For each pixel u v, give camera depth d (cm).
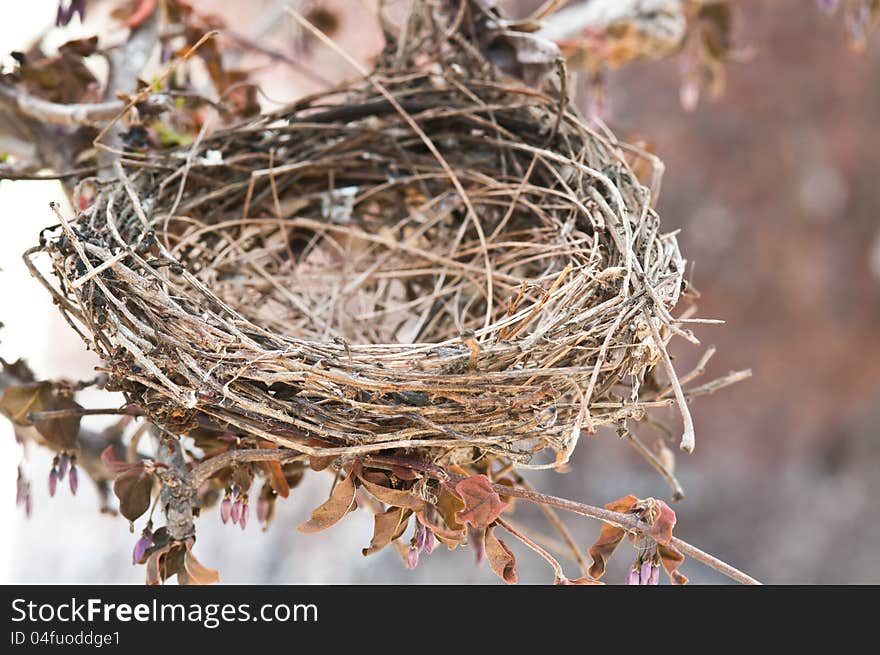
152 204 63
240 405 56
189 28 69
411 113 66
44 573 150
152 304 57
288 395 57
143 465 59
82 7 66
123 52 68
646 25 74
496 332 59
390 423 57
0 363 65
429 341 67
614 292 58
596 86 76
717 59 76
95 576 150
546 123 65
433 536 58
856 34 74
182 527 58
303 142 66
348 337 68
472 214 65
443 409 56
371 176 67
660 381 61
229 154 65
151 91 64
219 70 69
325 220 67
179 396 56
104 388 60
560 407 57
